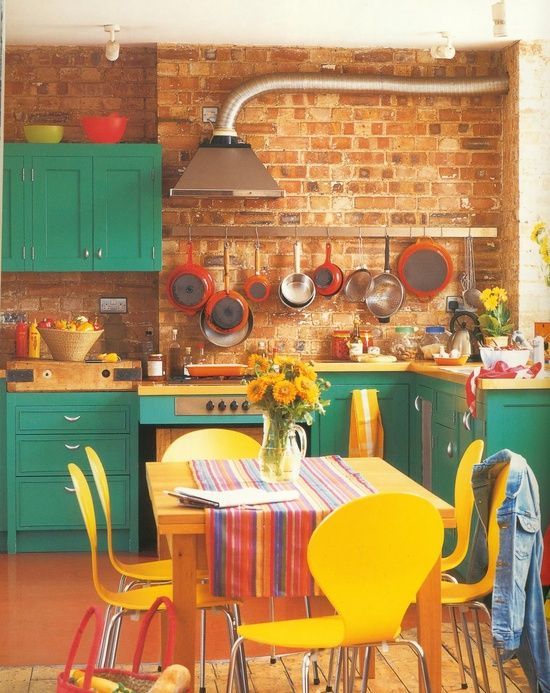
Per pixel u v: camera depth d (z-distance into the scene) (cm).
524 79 685
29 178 675
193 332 707
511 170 700
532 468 548
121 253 681
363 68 708
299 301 708
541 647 404
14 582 600
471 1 604
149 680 292
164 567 442
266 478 415
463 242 719
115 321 720
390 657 484
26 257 677
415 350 711
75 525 662
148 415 646
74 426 661
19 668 472
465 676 460
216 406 649
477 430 558
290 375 418
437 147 714
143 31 670
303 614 547
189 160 701
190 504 378
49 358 698
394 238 718
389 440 678
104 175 679
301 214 711
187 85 699
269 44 698
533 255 689
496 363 561
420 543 335
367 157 712
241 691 396
